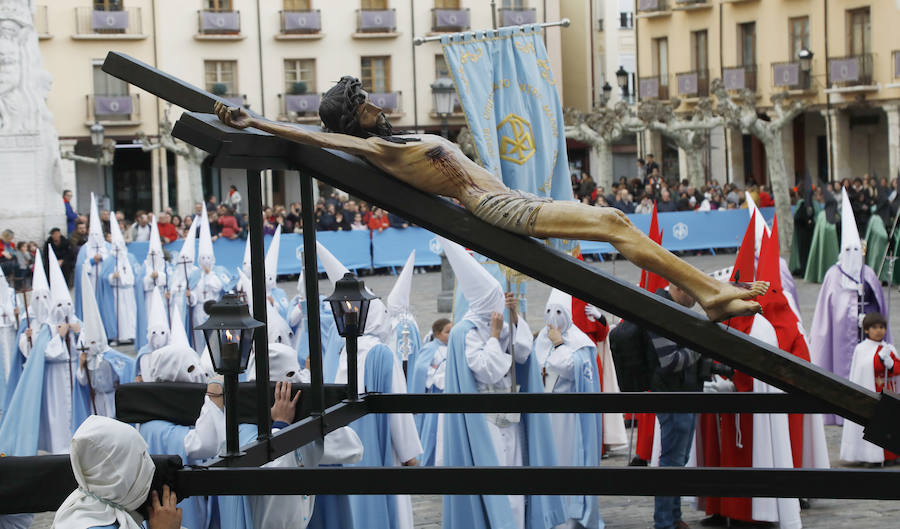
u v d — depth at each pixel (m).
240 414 5.86
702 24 43.66
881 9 36.97
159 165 45.69
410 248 30.05
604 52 52.16
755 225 9.59
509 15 48.59
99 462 3.80
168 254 22.86
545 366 9.31
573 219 3.64
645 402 4.77
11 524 7.52
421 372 9.09
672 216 31.11
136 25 44.94
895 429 3.43
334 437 5.93
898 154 36.94
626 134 48.78
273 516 5.66
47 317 11.94
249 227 4.18
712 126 36.44
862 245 11.85
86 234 26.77
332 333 8.69
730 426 8.45
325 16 46.47
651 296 3.59
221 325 4.13
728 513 8.37
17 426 11.38
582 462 8.46
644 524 8.58
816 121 41.53
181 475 3.90
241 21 45.88
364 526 7.13
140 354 11.20
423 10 47.31
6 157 27.84
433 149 3.79
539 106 8.05
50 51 44.34
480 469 3.68
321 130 4.07
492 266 8.17
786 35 40.28
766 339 8.53
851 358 11.78
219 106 3.78
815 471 3.47
